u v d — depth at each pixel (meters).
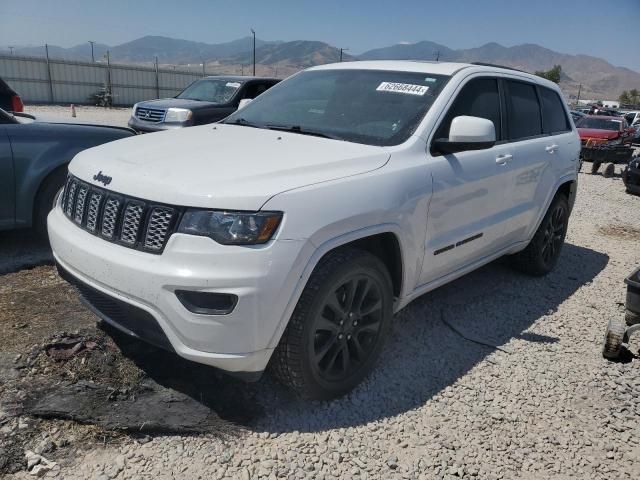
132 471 2.45
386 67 4.16
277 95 4.36
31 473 2.38
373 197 2.97
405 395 3.22
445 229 3.63
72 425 2.67
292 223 2.60
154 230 2.61
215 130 3.79
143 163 2.92
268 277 2.53
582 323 4.45
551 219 5.30
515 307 4.64
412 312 4.35
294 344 2.76
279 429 2.81
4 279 4.30
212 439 2.69
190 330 2.54
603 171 16.70
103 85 43.81
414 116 3.58
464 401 3.22
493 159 4.03
